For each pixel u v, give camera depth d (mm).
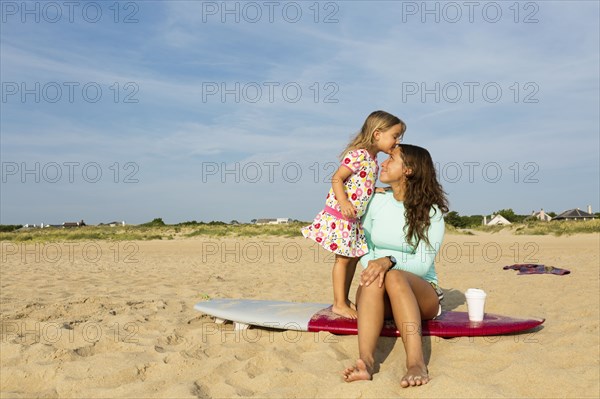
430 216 3602
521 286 6629
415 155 3566
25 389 2916
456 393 2521
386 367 3068
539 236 21391
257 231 25906
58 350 3430
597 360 3066
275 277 8344
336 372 2951
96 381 2936
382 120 3812
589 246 14930
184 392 2676
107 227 33875
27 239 25250
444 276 8008
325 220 3873
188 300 5785
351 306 4203
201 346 3512
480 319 3732
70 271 9516
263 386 2797
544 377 2742
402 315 2994
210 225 32406
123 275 8719
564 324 3992
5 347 3492
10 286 7066
